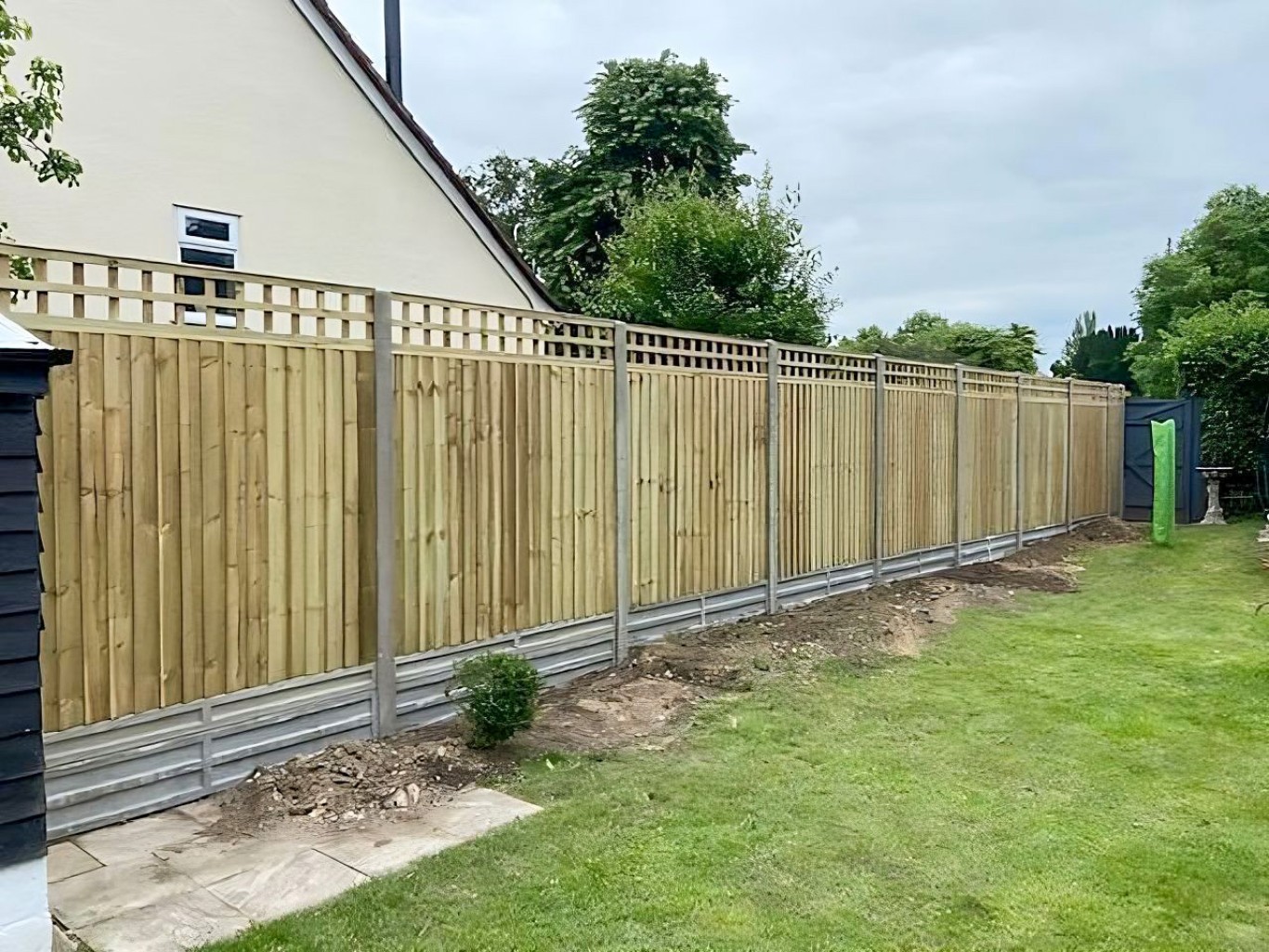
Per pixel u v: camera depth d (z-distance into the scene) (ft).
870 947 10.42
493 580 19.16
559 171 79.30
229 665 14.84
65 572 12.89
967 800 14.75
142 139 24.63
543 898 11.42
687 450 24.25
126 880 11.88
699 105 73.05
